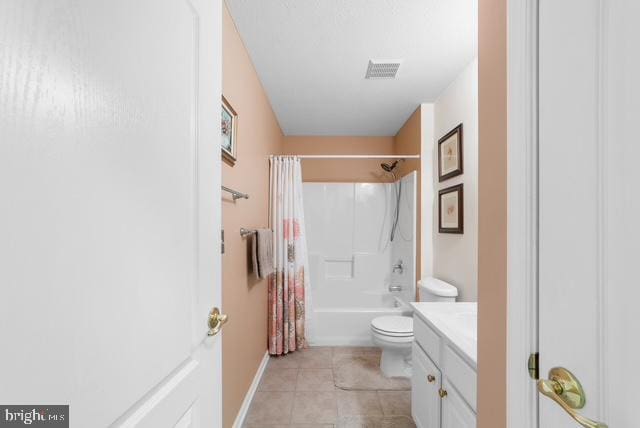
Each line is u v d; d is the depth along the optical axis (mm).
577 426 525
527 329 646
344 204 3701
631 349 437
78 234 427
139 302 552
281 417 1844
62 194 403
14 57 346
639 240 427
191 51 754
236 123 1702
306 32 1703
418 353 1598
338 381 2252
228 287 1608
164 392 633
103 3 471
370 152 3715
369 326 2924
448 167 2271
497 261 824
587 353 496
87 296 440
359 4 1485
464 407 1085
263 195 2486
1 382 336
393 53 1905
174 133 671
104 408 470
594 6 479
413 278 2756
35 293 369
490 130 865
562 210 547
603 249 470
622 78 445
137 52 549
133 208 538
